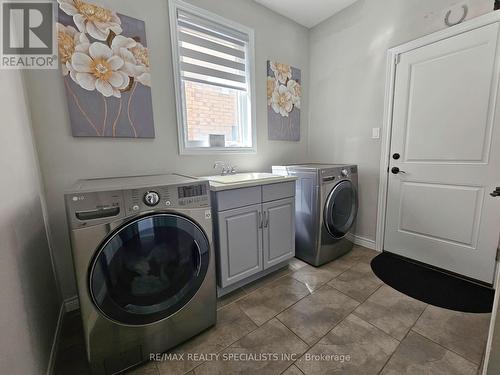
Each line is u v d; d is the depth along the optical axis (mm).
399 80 2066
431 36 1827
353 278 1894
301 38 2727
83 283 967
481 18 1581
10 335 759
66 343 1312
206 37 2041
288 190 1970
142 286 1125
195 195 1232
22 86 1254
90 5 1457
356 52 2365
